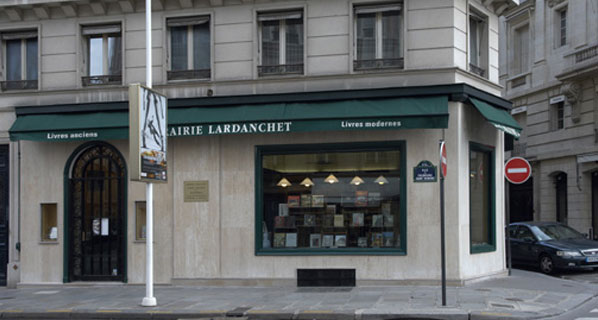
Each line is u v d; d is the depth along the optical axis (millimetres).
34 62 15109
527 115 26953
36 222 14438
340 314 9539
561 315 9461
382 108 12328
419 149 12555
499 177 14406
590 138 22578
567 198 23953
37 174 14500
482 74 14172
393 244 12758
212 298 11570
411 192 12539
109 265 14219
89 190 14430
